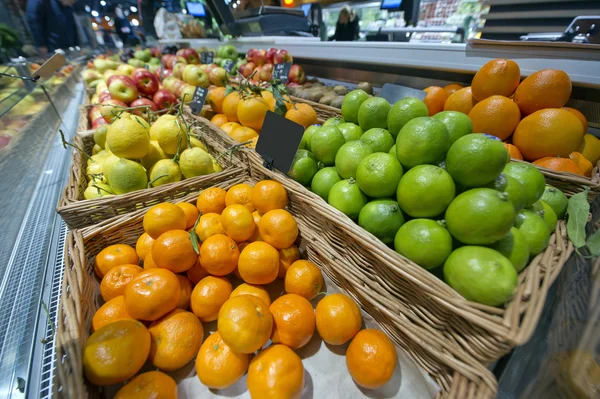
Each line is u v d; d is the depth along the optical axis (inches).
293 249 36.3
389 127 35.3
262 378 23.2
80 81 120.5
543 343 27.5
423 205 26.1
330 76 90.3
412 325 25.7
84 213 37.7
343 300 28.2
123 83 68.8
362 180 30.6
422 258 25.1
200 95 67.9
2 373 26.2
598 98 44.8
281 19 107.5
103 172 46.3
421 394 25.1
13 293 32.8
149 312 26.7
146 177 44.6
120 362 23.2
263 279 31.1
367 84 67.4
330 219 30.7
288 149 39.8
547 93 37.4
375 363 24.0
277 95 53.3
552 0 55.0
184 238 31.1
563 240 28.3
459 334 23.2
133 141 42.8
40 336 29.5
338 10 122.3
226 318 24.2
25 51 88.7
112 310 27.9
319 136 38.6
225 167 52.2
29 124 52.0
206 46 135.3
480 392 20.5
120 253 35.2
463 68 52.7
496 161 23.9
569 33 52.6
